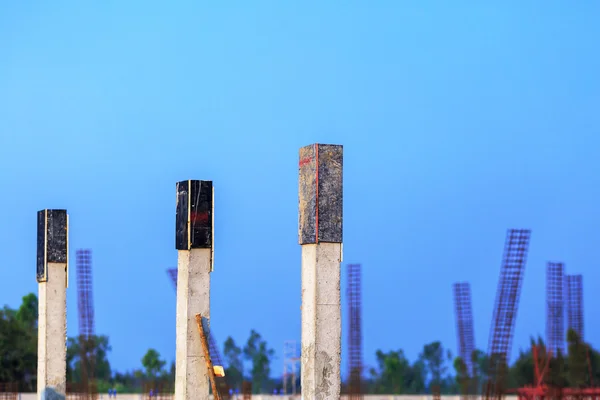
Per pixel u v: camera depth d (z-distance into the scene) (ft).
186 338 129.80
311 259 107.55
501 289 168.14
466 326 191.31
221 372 130.21
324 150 107.96
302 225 109.40
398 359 475.31
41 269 162.61
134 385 420.77
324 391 105.81
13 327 345.51
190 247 130.72
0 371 331.98
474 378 190.80
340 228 107.76
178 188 134.41
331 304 106.83
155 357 419.13
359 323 177.58
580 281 191.52
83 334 183.52
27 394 307.58
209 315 130.93
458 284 192.54
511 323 168.96
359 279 176.96
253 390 397.39
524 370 316.19
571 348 203.51
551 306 185.06
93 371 183.73
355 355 179.32
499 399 168.76
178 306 132.77
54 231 161.79
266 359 468.75
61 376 160.25
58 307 161.17
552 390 177.88
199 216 131.64
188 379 129.29
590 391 182.29
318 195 107.24
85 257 182.09
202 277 131.13
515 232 167.12
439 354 476.13
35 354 340.80
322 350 106.11
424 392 463.01
